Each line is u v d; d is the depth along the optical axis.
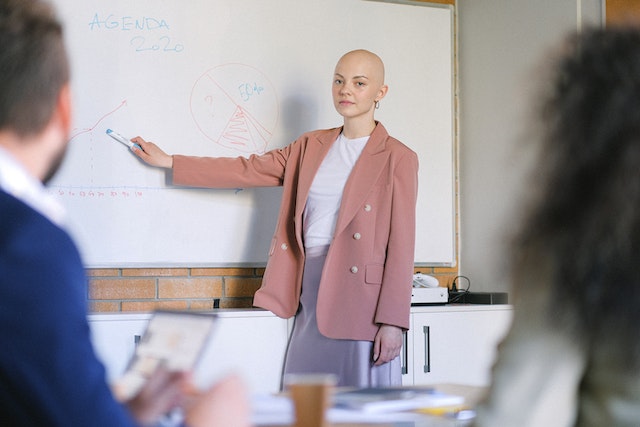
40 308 0.77
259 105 3.92
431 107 4.33
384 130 3.23
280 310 3.28
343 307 3.06
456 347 3.84
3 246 0.79
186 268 3.77
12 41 0.89
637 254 0.92
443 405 1.48
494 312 3.94
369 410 1.40
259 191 3.89
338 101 3.20
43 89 0.90
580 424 1.02
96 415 0.78
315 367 3.09
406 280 3.07
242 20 3.91
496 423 0.99
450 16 4.40
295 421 1.15
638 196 0.92
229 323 3.38
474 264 4.35
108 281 3.66
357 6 4.16
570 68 1.00
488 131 4.29
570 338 0.97
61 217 0.90
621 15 1.08
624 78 0.96
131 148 3.67
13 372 0.76
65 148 0.96
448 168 4.36
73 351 0.78
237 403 0.97
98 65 3.66
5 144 0.90
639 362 0.94
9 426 0.78
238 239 3.85
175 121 3.78
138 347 1.38
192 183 3.55
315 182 3.22
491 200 4.24
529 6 4.09
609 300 0.92
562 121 0.98
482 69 4.35
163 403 1.09
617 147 0.94
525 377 0.98
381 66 3.23
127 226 3.67
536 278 0.98
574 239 0.94
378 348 3.03
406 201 3.12
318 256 3.15
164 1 3.78
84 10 3.65
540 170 1.00
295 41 4.01
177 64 3.79
